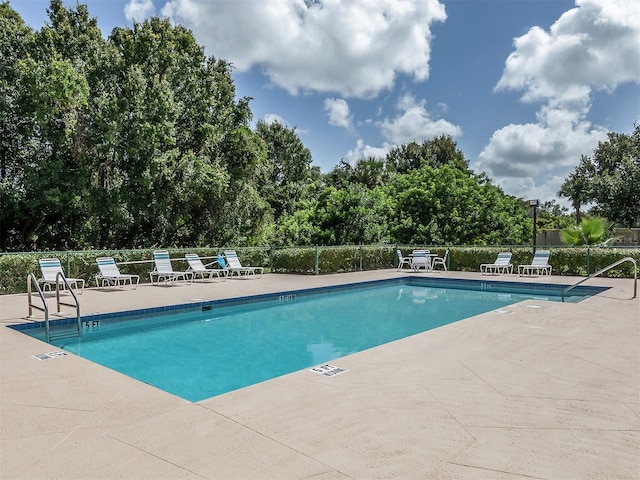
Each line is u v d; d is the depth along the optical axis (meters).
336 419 3.07
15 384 3.85
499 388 3.74
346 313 9.54
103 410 3.24
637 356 4.76
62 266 10.98
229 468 2.39
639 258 13.29
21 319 6.93
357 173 33.41
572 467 2.42
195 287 11.43
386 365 4.42
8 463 2.46
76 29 16.22
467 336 5.71
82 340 6.93
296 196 36.19
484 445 2.69
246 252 15.52
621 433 2.87
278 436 2.79
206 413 3.18
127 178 16.09
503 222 22.03
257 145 19.94
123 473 2.35
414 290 13.14
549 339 5.54
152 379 5.17
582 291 11.48
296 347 6.68
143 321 8.06
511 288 12.55
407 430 2.90
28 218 15.74
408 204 22.56
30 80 12.82
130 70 15.04
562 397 3.53
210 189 17.05
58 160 14.84
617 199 24.28
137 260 12.51
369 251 17.28
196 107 17.94
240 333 7.61
